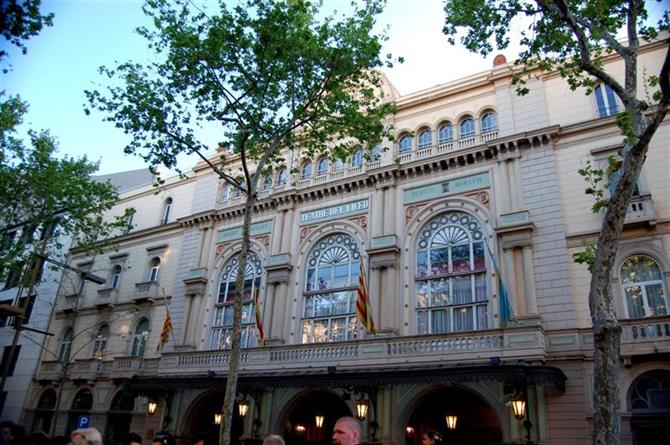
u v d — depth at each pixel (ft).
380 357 68.69
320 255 88.17
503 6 53.78
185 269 102.94
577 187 69.56
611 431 35.22
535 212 70.79
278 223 94.63
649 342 56.65
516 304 66.80
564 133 73.05
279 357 77.25
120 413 94.89
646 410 55.57
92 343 109.19
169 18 61.82
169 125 64.03
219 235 102.63
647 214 62.39
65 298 117.91
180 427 82.74
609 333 37.60
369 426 66.03
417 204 81.61
